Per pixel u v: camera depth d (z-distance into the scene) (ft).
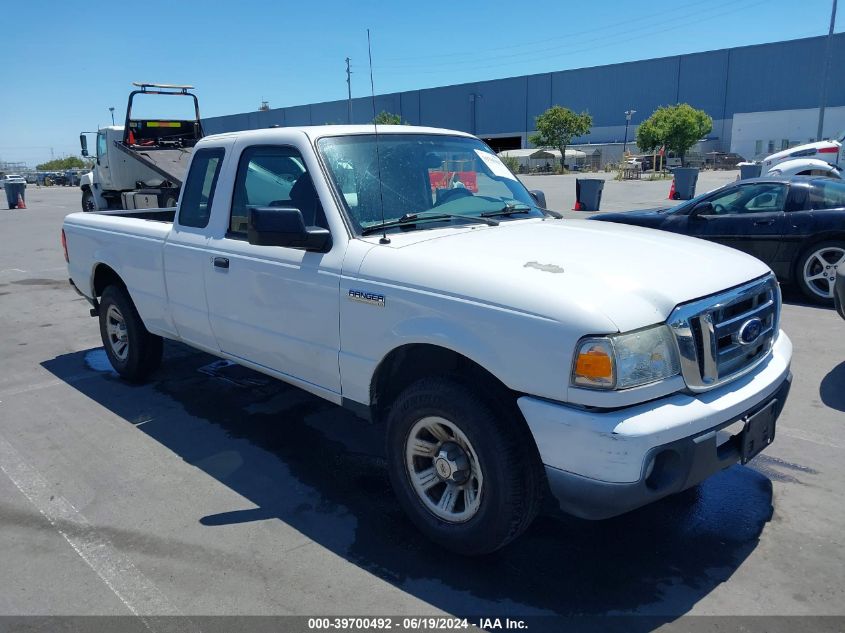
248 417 16.53
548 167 189.78
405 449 10.98
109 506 12.49
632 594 9.79
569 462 8.89
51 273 38.34
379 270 10.93
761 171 66.69
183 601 9.82
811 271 26.55
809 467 13.38
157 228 16.29
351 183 12.42
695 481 9.24
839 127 158.30
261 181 13.52
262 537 11.41
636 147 216.13
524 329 9.12
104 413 16.96
